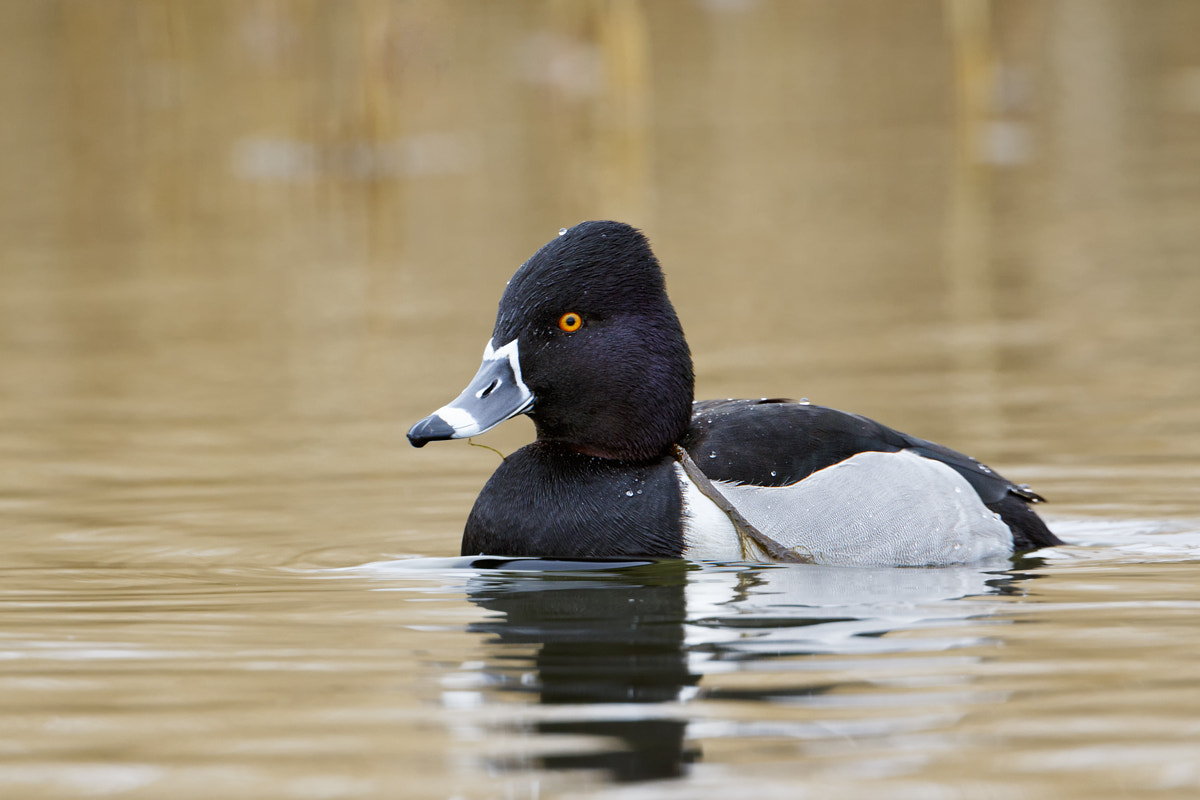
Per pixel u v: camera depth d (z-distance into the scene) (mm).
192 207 24359
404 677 6320
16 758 5469
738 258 19688
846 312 16562
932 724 5602
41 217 23859
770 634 6852
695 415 9195
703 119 30172
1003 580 7961
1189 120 28641
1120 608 7246
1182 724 5559
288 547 9039
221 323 16953
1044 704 5801
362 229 22359
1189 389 12820
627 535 8477
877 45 36406
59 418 13000
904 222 21734
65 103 31812
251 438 12148
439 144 28484
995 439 11383
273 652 6734
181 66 32500
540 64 32625
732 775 5160
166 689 6215
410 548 8992
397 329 16359
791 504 8445
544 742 5512
